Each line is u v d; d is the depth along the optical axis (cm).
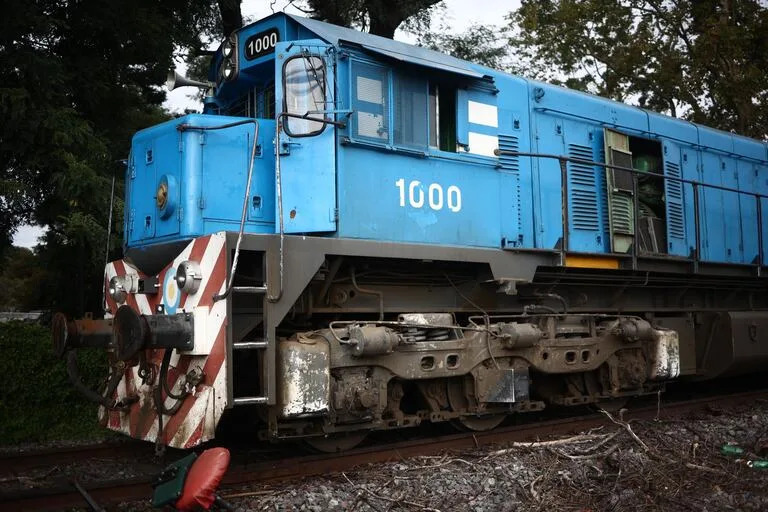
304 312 603
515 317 723
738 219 1091
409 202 636
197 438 498
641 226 894
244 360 630
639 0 1847
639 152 941
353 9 1423
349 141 590
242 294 554
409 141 640
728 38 1625
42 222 970
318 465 559
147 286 588
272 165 617
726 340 955
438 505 489
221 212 589
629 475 556
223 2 1152
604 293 855
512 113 762
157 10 1034
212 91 731
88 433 780
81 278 934
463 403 679
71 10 933
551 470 564
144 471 584
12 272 2405
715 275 955
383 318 660
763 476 566
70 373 570
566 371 728
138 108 1163
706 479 561
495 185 718
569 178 816
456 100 686
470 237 683
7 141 859
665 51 1811
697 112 1811
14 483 536
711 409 865
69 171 841
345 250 573
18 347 767
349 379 579
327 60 594
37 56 857
